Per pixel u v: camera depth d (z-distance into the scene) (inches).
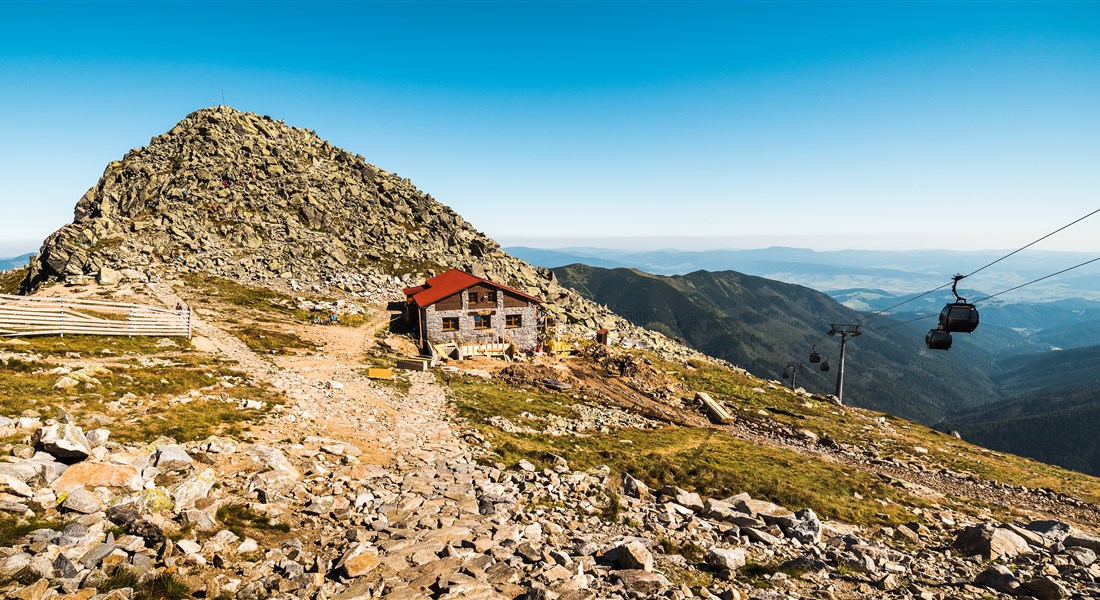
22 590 282.4
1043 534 770.2
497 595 378.3
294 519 507.8
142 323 1646.2
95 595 298.8
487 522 563.8
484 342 2476.6
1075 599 498.9
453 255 4872.0
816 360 3102.9
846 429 2139.5
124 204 4185.5
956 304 1001.5
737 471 1180.5
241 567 381.7
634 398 2021.4
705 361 3467.0
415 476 732.7
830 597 470.6
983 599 500.4
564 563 465.4
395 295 3663.9
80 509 399.9
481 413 1317.7
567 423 1418.6
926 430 2471.7
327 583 378.3
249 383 1143.0
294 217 4495.6
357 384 1433.3
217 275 3284.9
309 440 813.9
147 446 617.6
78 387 812.6
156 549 375.2
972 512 1181.7
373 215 5036.9
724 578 496.4
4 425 553.3
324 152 5885.8
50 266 2970.0
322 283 3580.2
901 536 796.0
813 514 750.5
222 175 4655.5
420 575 402.3
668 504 767.1
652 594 422.9
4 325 1238.3
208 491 510.6
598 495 773.9
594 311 4362.7
